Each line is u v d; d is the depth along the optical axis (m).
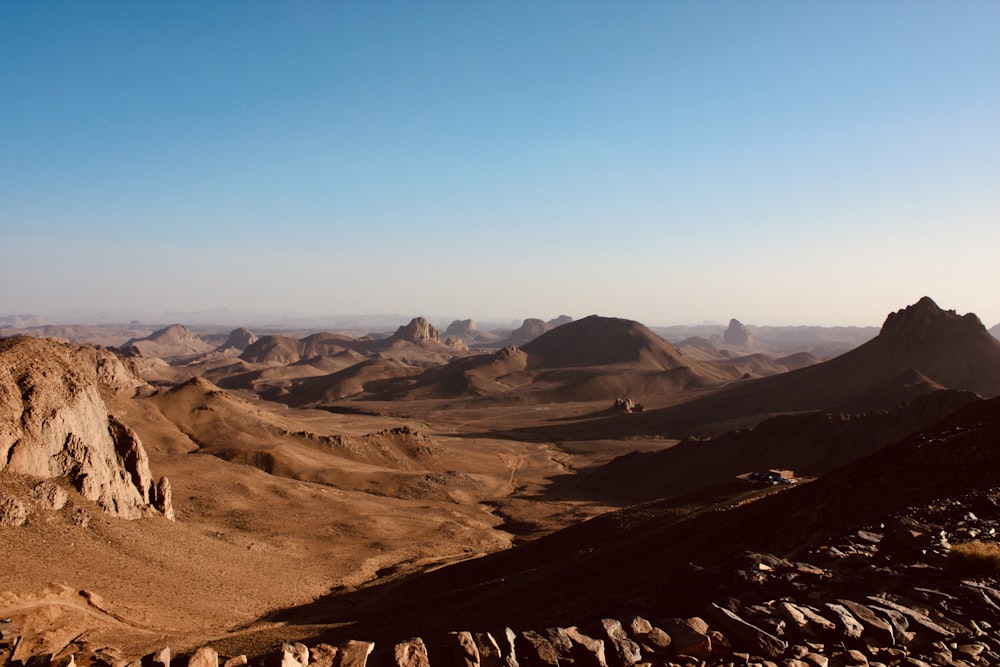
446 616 34.09
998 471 25.98
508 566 56.00
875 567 14.87
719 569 15.58
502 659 11.17
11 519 50.19
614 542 49.66
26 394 59.25
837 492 31.77
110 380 176.62
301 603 57.12
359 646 11.39
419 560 75.56
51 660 11.89
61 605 35.16
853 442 126.69
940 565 15.09
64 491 56.44
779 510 33.53
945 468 29.45
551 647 11.34
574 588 31.80
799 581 14.47
